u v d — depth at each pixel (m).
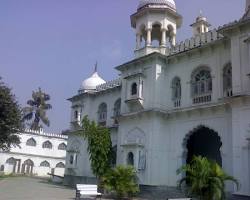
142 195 14.54
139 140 15.66
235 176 11.73
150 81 16.12
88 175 20.56
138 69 16.95
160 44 18.12
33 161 34.97
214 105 13.59
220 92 13.85
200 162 10.07
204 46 14.70
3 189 15.97
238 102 12.22
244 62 12.47
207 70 14.81
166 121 15.70
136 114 15.95
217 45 14.37
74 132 22.53
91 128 17.03
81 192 11.86
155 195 14.27
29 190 16.11
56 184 21.92
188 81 15.29
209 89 14.53
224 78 13.94
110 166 16.50
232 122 12.30
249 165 11.45
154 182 14.59
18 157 34.12
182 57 15.81
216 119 13.69
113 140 19.22
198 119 14.41
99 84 23.12
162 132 15.48
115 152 18.75
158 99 15.69
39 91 39.78
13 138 21.58
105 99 21.58
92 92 22.44
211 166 10.10
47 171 35.69
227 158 12.85
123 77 17.78
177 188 14.11
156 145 15.07
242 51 12.63
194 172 10.01
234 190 11.76
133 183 13.77
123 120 16.95
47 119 38.81
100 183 15.41
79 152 21.81
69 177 21.91
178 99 15.55
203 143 16.88
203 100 14.47
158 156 15.01
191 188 10.00
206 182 9.71
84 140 21.56
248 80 12.19
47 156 35.84
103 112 21.69
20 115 19.89
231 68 13.45
